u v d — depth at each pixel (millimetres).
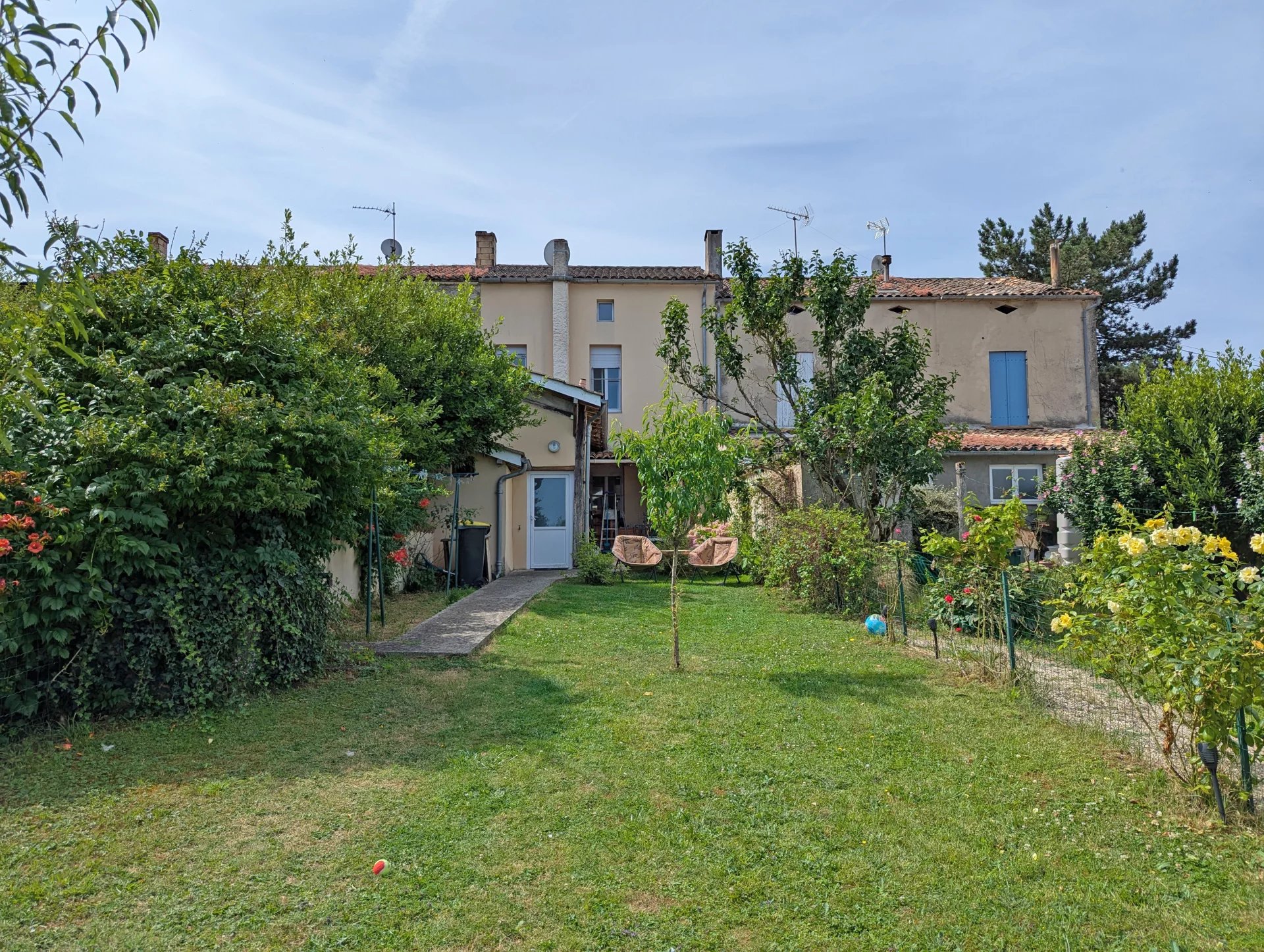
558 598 12102
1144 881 3576
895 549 9453
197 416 5965
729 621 10109
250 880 3504
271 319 7199
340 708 5969
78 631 5301
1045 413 21938
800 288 13703
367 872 3580
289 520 6754
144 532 5535
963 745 5305
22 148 2465
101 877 3496
